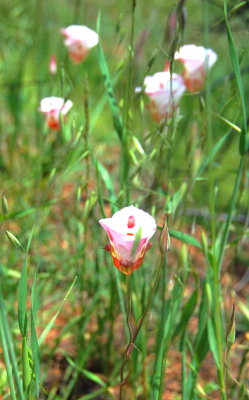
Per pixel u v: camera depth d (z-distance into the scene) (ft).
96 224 3.67
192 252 4.78
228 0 4.43
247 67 4.35
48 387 3.57
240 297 4.31
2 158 5.00
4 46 6.33
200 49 3.24
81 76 6.20
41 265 4.13
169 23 2.97
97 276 3.58
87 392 3.59
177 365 3.76
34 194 4.48
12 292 3.60
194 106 4.88
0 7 6.33
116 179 4.97
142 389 3.37
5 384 3.30
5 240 4.08
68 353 3.75
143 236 2.36
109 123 6.32
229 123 2.77
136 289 3.08
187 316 3.01
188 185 3.14
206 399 3.25
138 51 3.54
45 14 6.32
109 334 3.52
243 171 3.18
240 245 3.60
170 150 3.04
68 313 3.98
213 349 2.86
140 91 3.14
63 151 3.55
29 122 5.89
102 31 7.88
